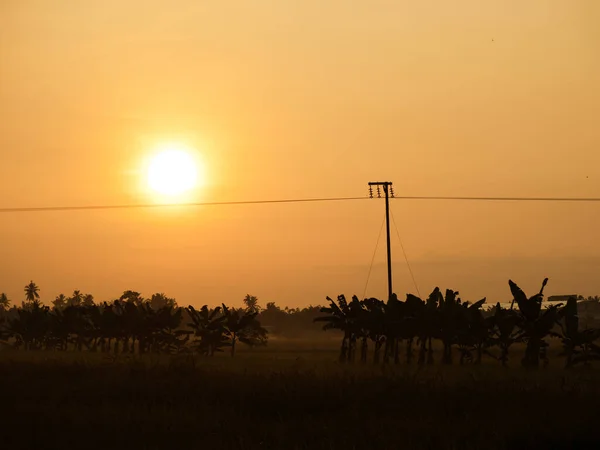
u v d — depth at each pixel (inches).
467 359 2165.4
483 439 765.3
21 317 3238.2
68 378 1392.7
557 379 1386.6
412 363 2121.1
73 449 748.0
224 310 2728.8
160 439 786.8
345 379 1211.2
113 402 1072.2
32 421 877.8
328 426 856.3
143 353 2787.9
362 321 2177.7
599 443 776.9
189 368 1424.7
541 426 818.2
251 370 1561.3
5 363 1694.1
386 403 1035.9
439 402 1033.5
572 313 1966.0
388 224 2716.5
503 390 1120.2
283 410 1009.5
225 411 970.7
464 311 2087.8
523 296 2006.6
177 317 2834.6
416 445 748.0
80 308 3085.6
